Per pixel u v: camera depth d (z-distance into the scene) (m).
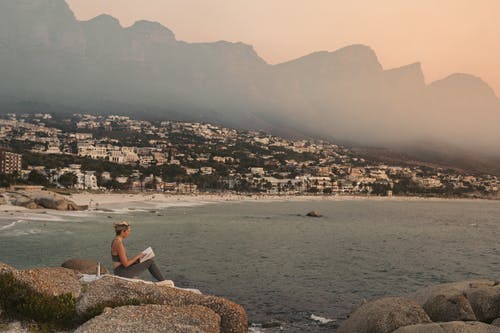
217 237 74.06
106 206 144.25
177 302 13.95
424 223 135.75
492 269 51.88
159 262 45.94
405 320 15.62
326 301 32.03
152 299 13.92
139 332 11.45
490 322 17.17
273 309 29.36
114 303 13.66
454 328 13.20
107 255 49.53
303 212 165.62
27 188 164.50
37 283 14.33
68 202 118.31
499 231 114.75
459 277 45.19
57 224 82.44
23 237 62.56
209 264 45.84
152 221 102.50
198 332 11.70
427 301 18.00
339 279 40.66
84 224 84.88
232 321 13.77
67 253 49.94
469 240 88.19
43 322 13.32
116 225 17.72
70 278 15.79
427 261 55.88
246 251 57.72
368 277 42.34
